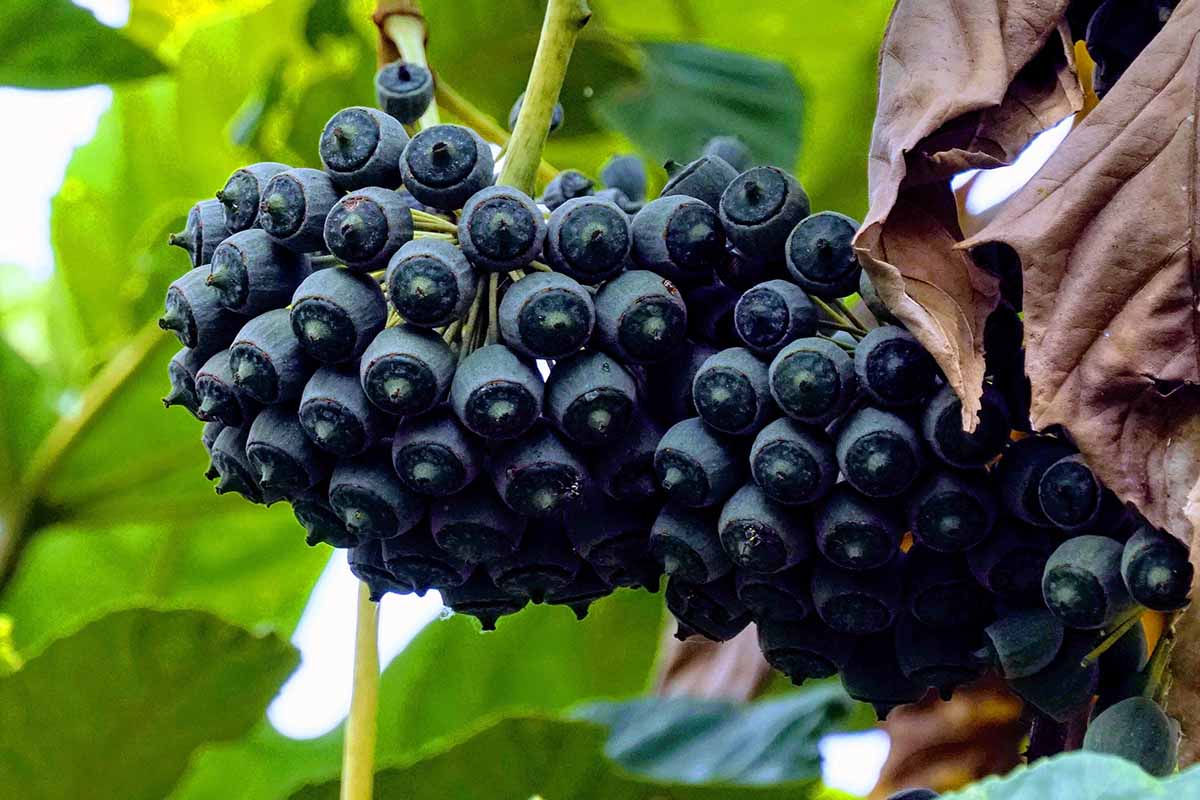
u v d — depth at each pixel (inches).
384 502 30.8
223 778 38.1
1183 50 30.2
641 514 31.1
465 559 31.0
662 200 30.9
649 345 30.5
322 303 30.5
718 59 38.5
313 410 30.6
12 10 37.6
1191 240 29.9
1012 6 30.7
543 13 37.6
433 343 30.5
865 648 31.5
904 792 32.3
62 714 33.6
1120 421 29.9
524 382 30.4
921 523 30.5
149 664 33.5
